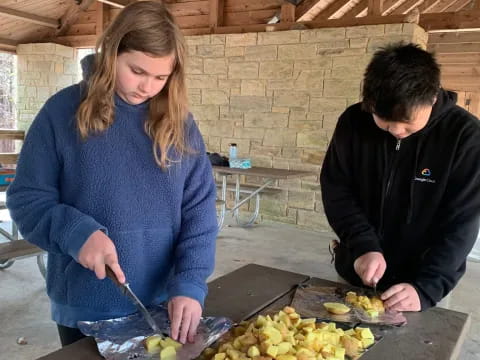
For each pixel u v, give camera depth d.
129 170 0.98
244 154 5.40
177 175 1.04
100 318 1.02
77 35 6.87
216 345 0.92
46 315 2.67
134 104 0.99
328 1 5.22
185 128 1.06
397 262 1.41
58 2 6.55
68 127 0.96
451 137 1.29
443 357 0.94
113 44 0.89
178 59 0.95
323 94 4.85
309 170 5.01
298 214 5.11
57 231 0.90
